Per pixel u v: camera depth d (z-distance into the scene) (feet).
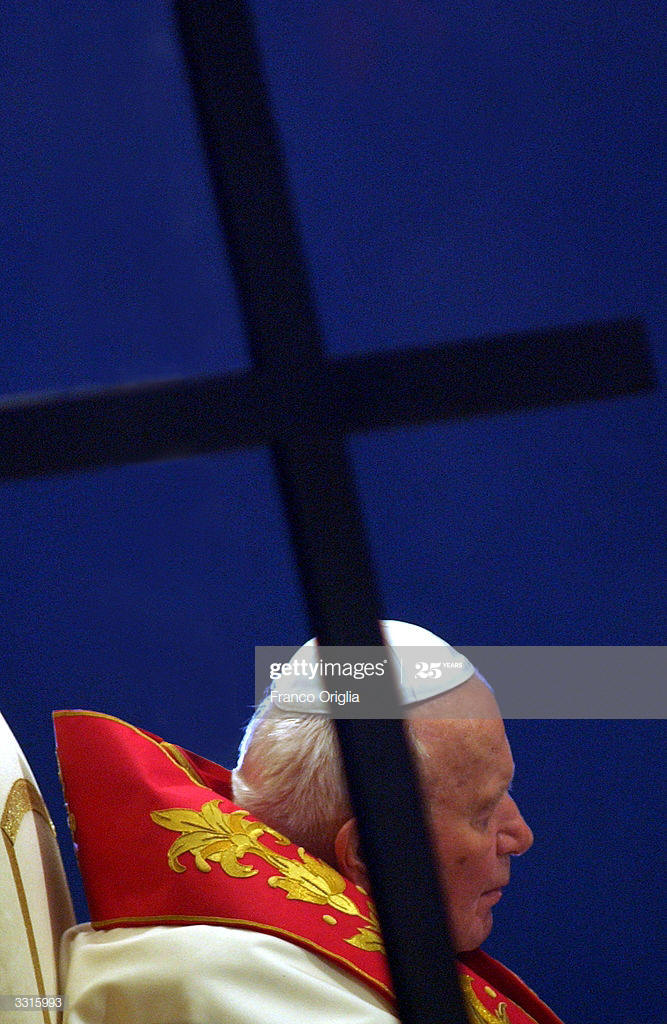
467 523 29.78
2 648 27.17
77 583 27.53
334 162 29.32
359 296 29.53
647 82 29.55
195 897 13.50
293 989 12.82
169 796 14.37
